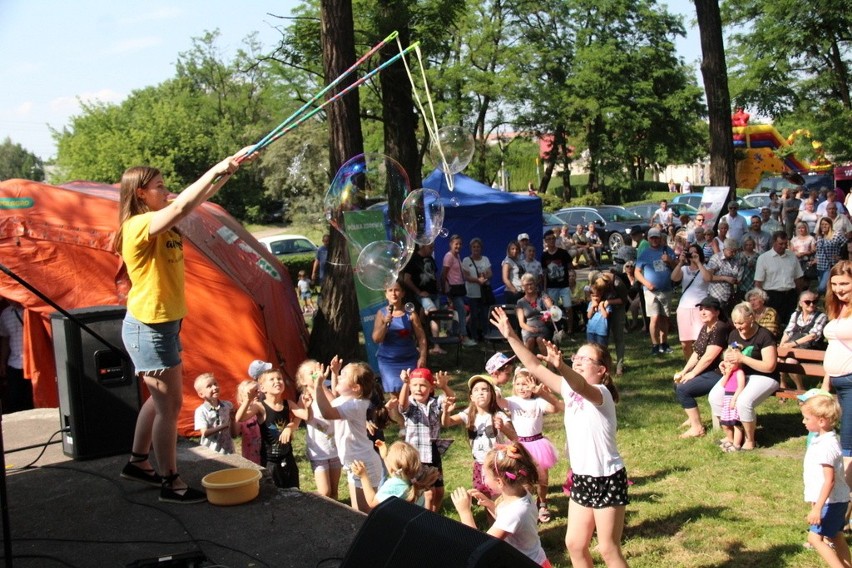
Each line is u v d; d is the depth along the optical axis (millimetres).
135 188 3770
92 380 4941
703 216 15477
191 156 42156
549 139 41844
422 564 2652
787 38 31969
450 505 6352
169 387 3945
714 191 15523
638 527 5820
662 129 41094
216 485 4152
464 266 12414
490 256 14953
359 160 7266
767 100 33594
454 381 10320
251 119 54469
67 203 8203
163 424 4047
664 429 8203
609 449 4277
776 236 11008
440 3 13156
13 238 7871
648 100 39250
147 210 3797
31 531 3889
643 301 13367
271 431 5855
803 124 35250
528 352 4352
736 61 33938
